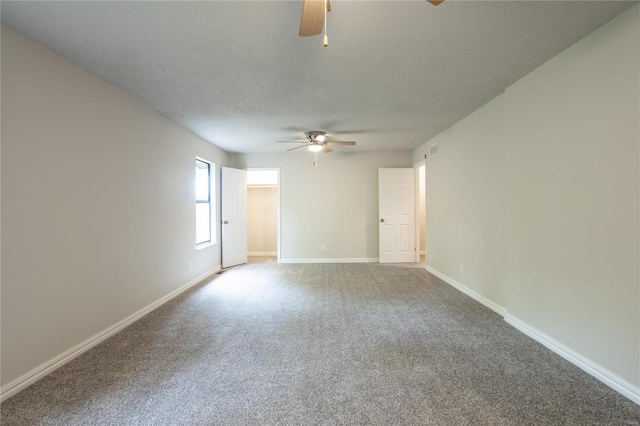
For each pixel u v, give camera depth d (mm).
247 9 1777
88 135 2559
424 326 2969
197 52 2273
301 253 6434
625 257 1860
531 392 1910
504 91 3066
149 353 2457
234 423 1656
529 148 2674
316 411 1750
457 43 2176
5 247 1896
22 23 1884
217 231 5668
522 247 2791
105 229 2750
